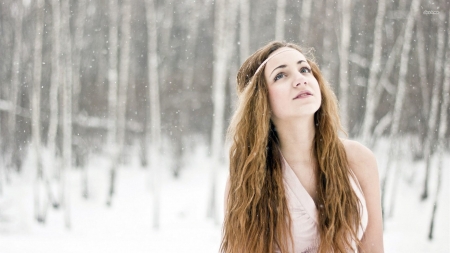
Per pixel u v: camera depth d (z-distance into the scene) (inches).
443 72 407.2
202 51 670.5
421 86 438.0
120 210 453.7
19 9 468.8
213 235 349.4
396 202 417.4
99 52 579.2
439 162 311.9
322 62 493.4
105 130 594.9
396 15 459.5
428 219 352.2
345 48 382.9
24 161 530.3
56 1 430.9
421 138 442.9
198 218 419.5
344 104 380.5
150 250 280.4
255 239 55.2
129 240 321.7
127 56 482.9
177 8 673.0
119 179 553.0
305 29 469.1
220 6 413.7
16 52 472.4
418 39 416.8
